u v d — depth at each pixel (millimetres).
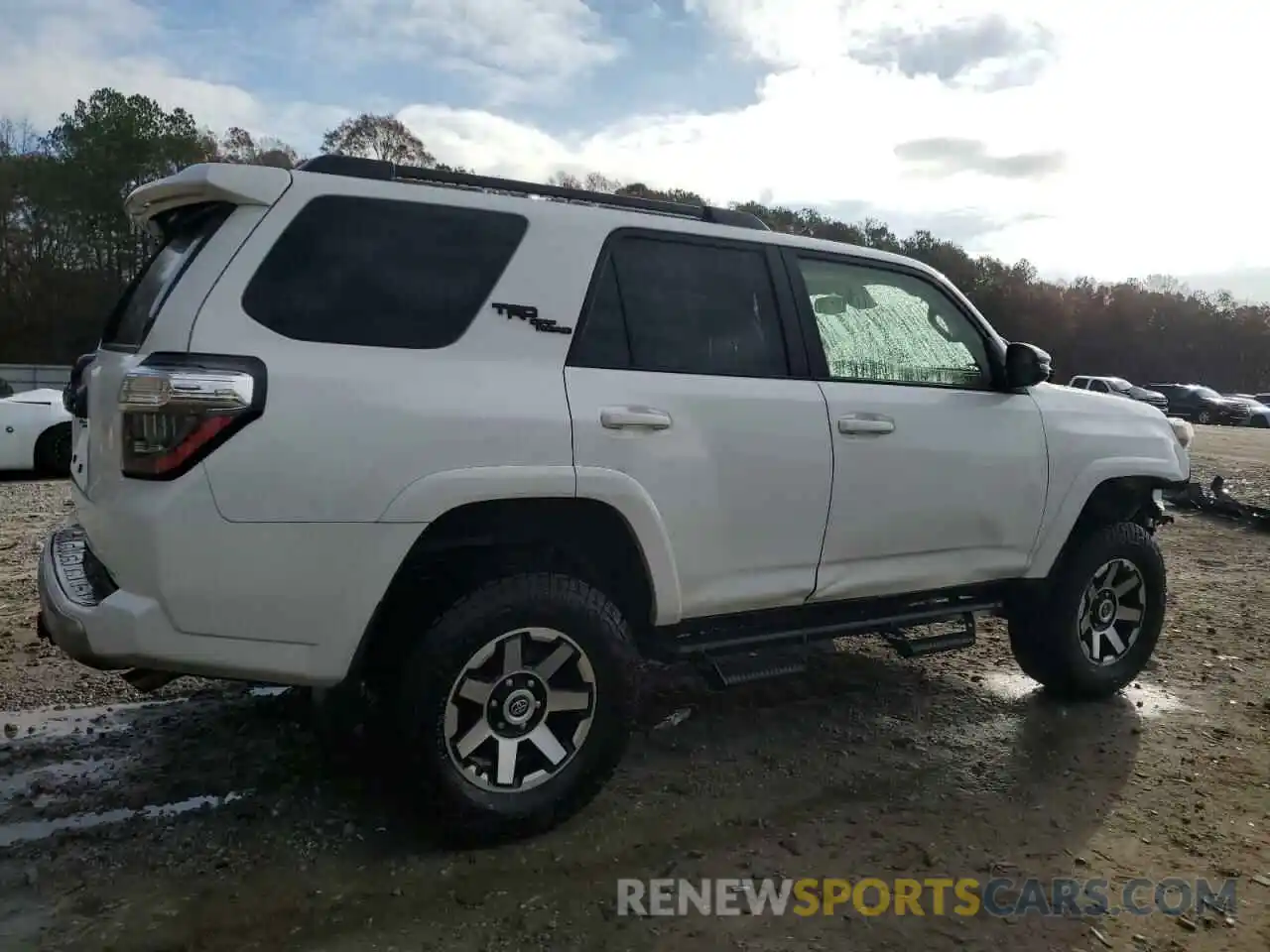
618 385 3043
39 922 2479
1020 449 4008
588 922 2572
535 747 2961
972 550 3938
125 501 2467
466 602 2807
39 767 3398
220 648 2512
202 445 2432
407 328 2764
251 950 2400
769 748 3830
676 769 3604
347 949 2418
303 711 3949
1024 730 4082
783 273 3555
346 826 3023
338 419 2572
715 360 3309
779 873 2859
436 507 2682
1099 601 4441
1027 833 3158
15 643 4719
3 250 44562
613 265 3162
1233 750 3898
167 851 2852
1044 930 2607
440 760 2779
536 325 2951
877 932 2570
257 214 2641
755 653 3490
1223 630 5672
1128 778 3602
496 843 2930
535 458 2828
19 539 7086
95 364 2898
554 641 2930
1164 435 4609
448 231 2896
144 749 3572
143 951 2375
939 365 3963
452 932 2506
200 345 2479
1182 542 8414
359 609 2631
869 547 3611
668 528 3105
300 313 2631
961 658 5102
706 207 3553
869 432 3557
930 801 3371
